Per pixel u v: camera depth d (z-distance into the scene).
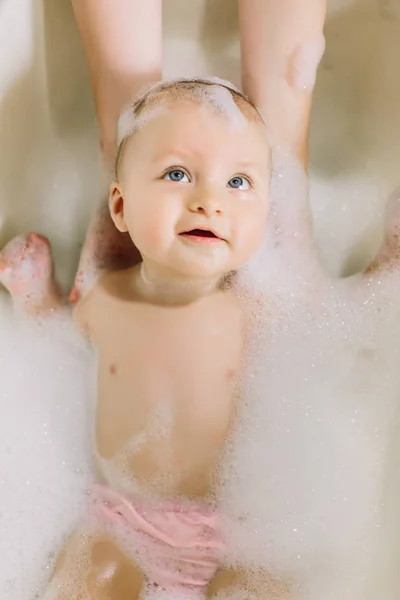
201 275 0.74
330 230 1.00
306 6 0.84
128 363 0.81
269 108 0.88
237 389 0.83
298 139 0.90
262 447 0.86
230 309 0.82
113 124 0.88
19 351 0.92
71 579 0.80
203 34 0.96
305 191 0.90
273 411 0.87
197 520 0.81
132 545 0.81
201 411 0.80
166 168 0.73
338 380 0.91
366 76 0.96
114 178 0.89
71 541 0.84
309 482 0.87
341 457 0.88
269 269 0.88
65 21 0.92
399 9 0.89
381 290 0.90
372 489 0.87
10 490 0.88
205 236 0.73
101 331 0.84
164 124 0.74
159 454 0.80
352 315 0.91
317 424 0.89
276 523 0.85
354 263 0.98
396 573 0.78
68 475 0.88
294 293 0.89
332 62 0.96
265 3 0.84
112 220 0.88
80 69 0.96
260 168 0.75
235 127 0.74
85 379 0.90
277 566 0.84
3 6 0.81
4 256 0.88
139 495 0.82
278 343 0.89
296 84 0.87
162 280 0.80
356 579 0.83
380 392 0.90
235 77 0.97
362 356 0.92
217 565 0.82
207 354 0.80
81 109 0.98
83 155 0.99
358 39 0.94
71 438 0.89
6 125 0.86
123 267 0.90
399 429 0.86
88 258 0.89
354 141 0.99
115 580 0.80
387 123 0.96
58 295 0.92
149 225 0.73
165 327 0.80
